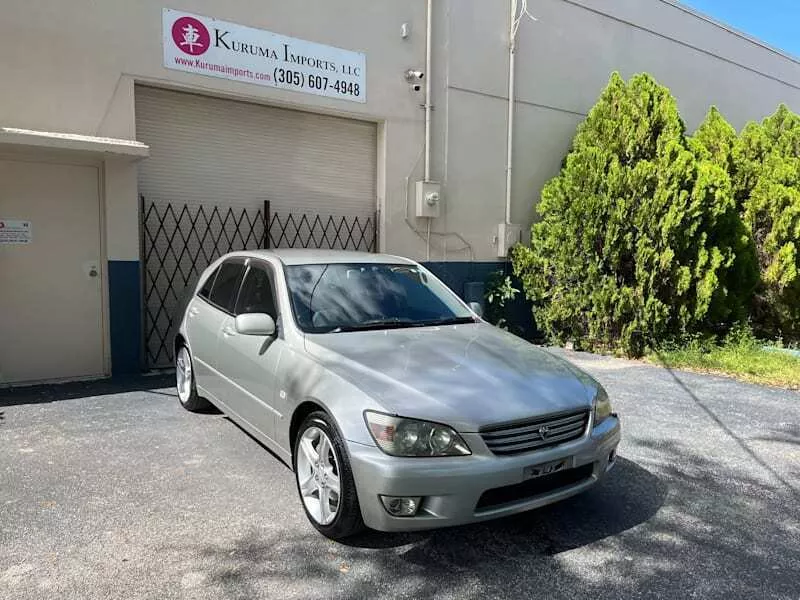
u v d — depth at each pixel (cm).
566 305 980
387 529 319
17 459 468
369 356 385
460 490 313
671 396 687
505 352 417
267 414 423
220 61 775
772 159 1069
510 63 1078
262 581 314
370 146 952
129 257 731
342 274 493
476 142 1045
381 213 946
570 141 1188
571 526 379
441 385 349
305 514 384
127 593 302
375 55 910
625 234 897
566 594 308
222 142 823
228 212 834
